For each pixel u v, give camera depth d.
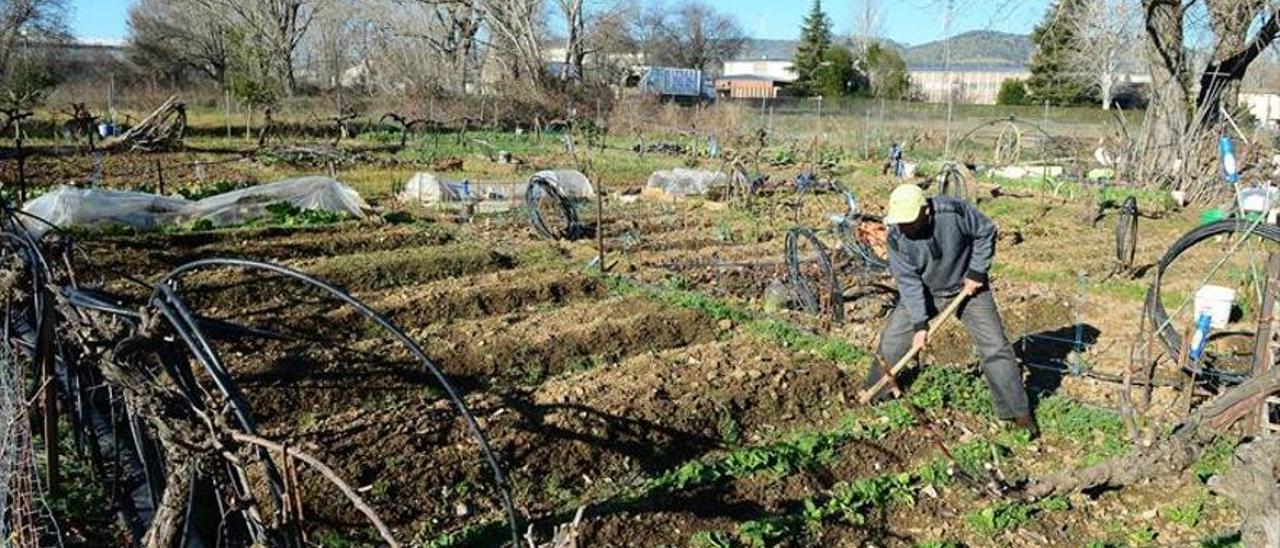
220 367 3.36
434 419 6.43
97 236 11.96
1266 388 5.08
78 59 54.75
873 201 18.30
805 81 61.25
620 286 10.49
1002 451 6.58
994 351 6.74
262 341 8.00
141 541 4.00
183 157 24.17
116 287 9.57
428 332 8.62
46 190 16.92
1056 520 5.60
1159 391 7.53
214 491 3.56
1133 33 20.22
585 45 51.56
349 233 13.18
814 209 16.88
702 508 5.55
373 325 8.94
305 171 21.91
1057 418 7.06
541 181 13.34
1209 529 5.52
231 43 47.62
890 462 6.35
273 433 6.44
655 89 52.84
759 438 6.75
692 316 9.10
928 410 7.05
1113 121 29.20
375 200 17.03
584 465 6.12
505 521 5.45
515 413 6.55
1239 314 9.50
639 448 6.36
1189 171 19.08
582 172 20.69
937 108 41.38
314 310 9.30
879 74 58.34
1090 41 22.00
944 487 5.89
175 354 3.78
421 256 11.34
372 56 52.06
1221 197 17.88
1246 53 19.11
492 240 13.14
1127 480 5.56
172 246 11.80
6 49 41.59
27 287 5.48
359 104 39.69
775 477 5.92
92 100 38.75
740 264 11.12
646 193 18.75
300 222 13.95
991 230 6.57
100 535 5.19
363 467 5.75
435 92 40.25
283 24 48.41
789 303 9.70
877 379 7.14
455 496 5.69
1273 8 18.30
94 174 19.19
